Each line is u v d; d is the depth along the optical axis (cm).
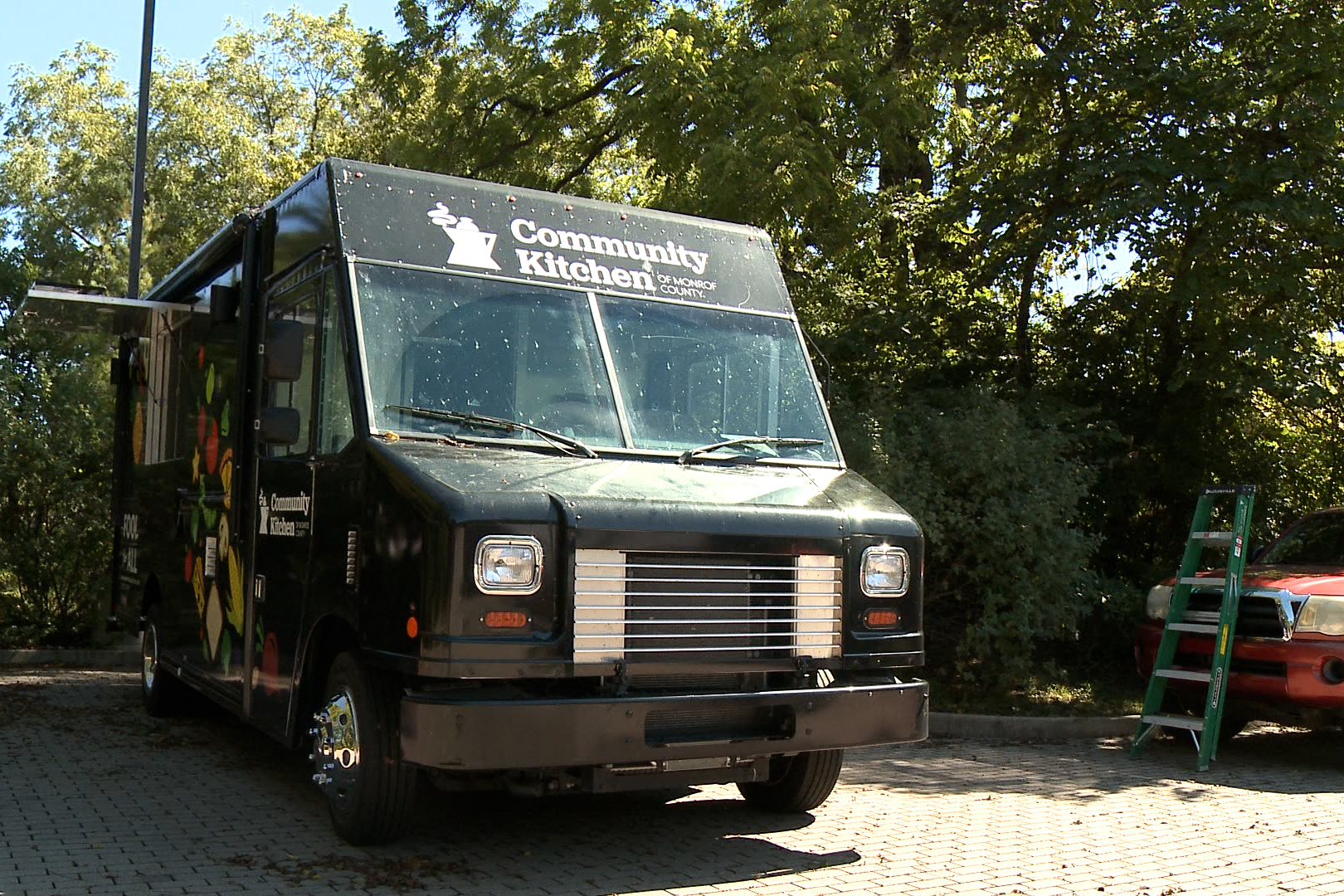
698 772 602
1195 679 937
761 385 723
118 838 632
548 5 1861
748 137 1326
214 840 630
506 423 627
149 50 1520
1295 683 898
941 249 1441
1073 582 1118
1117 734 1042
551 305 679
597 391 665
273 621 695
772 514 605
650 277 721
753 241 780
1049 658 1244
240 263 804
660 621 570
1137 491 1309
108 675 1238
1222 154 1229
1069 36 1332
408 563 550
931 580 1158
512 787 576
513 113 1914
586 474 596
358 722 599
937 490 1095
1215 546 1253
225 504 791
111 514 1313
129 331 1091
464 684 555
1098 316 1337
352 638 640
